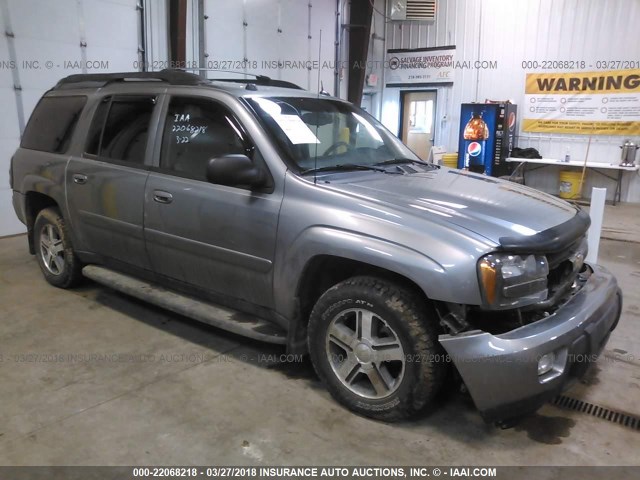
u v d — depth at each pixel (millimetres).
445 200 2684
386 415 2586
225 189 3010
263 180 2875
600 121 10094
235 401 2818
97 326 3756
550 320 2383
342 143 3338
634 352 3467
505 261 2279
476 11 11203
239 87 3299
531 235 2408
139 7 7629
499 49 11055
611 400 2893
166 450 2414
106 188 3650
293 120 3125
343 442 2488
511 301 2285
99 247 3906
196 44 8430
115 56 7473
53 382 2990
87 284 4609
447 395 2869
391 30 12414
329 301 2668
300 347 2896
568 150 10578
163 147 3385
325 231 2605
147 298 3518
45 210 4410
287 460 2355
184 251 3256
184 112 3330
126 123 3670
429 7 11789
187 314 3285
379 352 2555
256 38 9383
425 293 2332
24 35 6480
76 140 3992
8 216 6645
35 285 4594
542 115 10727
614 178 10109
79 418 2646
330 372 2740
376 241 2447
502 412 2311
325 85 11125
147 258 3539
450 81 11852
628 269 5406
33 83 6656
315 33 10609
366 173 3096
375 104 13008
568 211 2920
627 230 7438
